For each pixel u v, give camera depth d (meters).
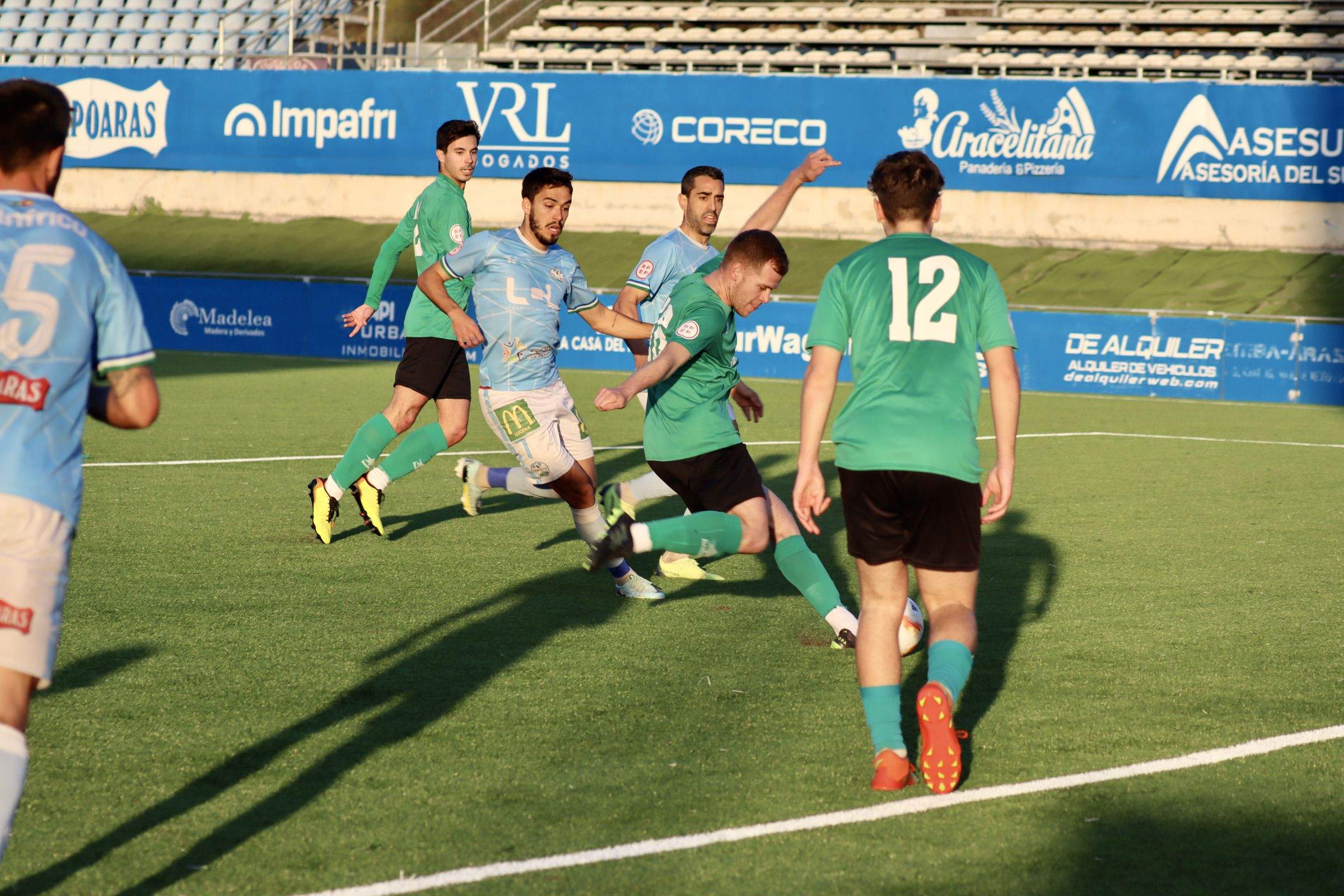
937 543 9.38
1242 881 7.93
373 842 8.32
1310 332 46.41
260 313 56.00
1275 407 44.88
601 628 14.18
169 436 29.62
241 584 15.83
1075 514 22.17
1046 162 68.19
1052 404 44.38
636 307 16.59
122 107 78.62
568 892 7.64
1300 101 64.94
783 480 26.12
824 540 20.09
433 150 75.00
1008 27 76.50
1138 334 48.66
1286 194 65.69
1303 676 12.52
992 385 9.62
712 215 16.41
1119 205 68.44
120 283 7.05
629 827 8.62
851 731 10.72
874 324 9.59
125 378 7.06
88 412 7.30
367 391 41.16
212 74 77.19
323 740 10.28
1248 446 32.25
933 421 9.28
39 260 6.77
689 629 14.20
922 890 7.75
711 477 13.34
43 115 6.99
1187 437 34.31
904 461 9.21
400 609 14.78
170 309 57.31
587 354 53.56
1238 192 66.31
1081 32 75.06
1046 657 13.18
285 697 11.38
